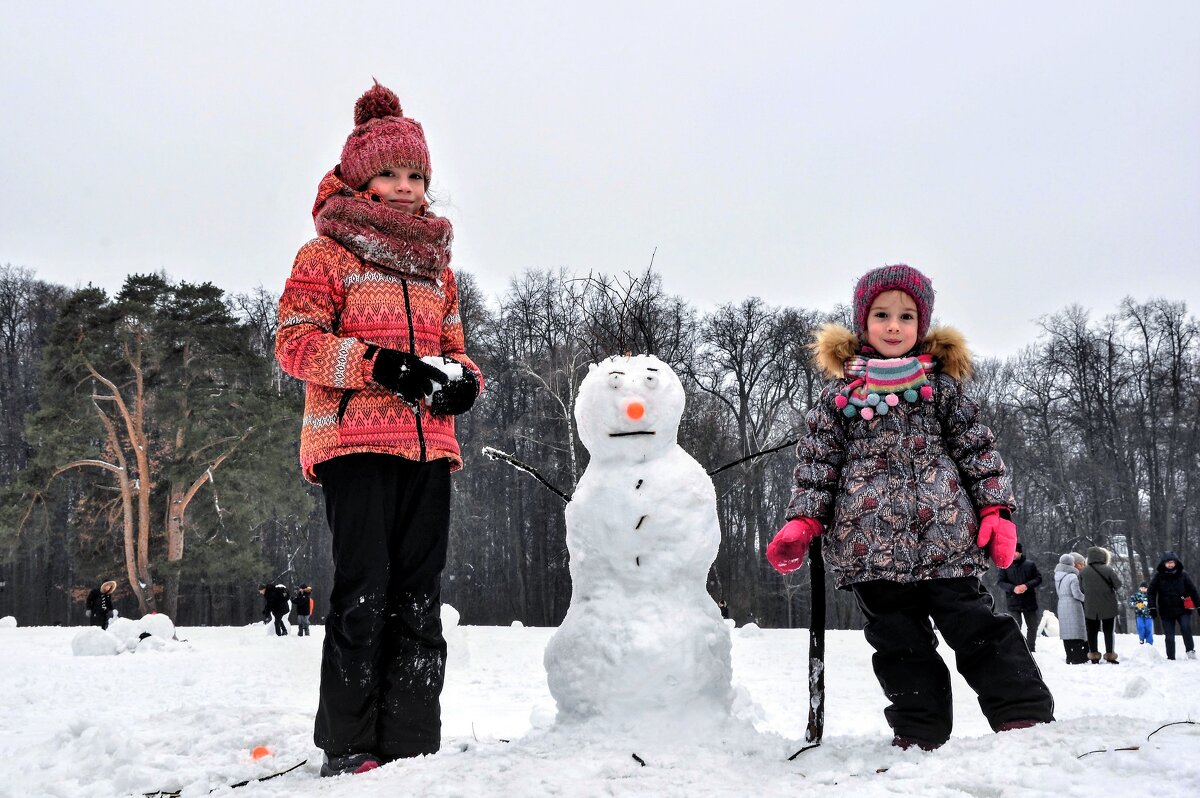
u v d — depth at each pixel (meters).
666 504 3.50
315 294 3.65
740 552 38.53
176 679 10.74
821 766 2.95
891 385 3.52
